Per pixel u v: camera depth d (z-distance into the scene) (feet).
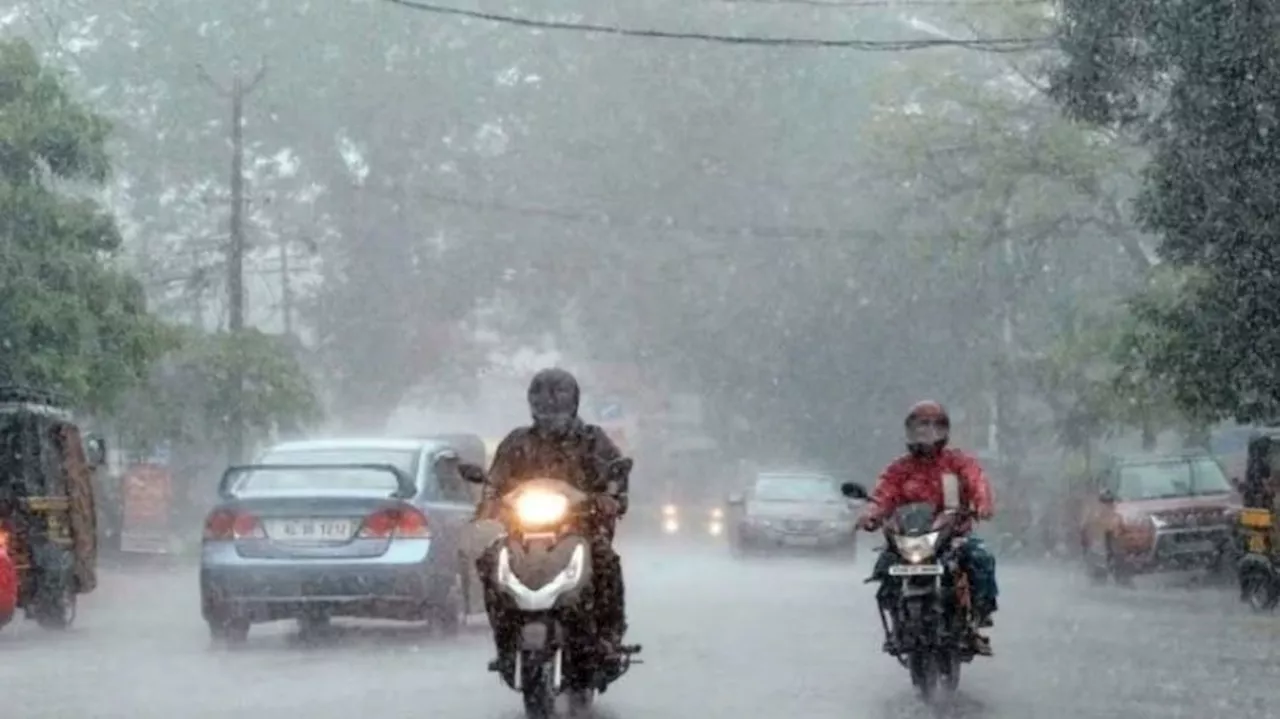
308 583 76.64
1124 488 144.15
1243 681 62.54
